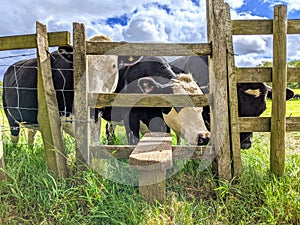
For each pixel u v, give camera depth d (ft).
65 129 13.58
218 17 11.39
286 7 11.62
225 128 11.60
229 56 11.60
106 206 9.54
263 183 11.24
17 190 10.18
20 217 9.56
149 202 9.75
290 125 12.16
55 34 10.93
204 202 10.57
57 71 12.74
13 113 14.98
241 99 15.58
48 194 9.90
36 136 17.25
